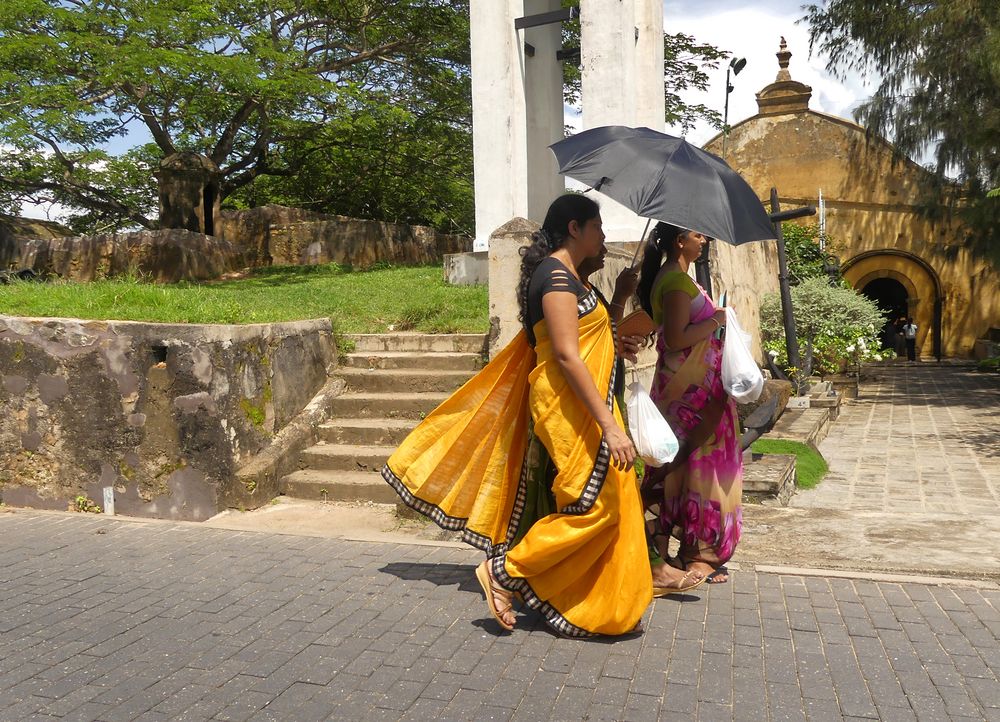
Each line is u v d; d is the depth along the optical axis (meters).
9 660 3.52
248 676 3.36
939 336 31.27
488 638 3.71
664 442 3.75
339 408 7.10
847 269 31.84
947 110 21.59
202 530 5.51
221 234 17.91
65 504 6.21
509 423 3.85
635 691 3.21
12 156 21.28
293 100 18.06
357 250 17.89
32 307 6.77
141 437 6.03
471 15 12.31
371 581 4.46
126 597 4.25
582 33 11.61
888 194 31.33
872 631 3.73
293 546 5.11
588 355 3.63
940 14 18.89
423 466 4.02
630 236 11.36
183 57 15.56
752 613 3.95
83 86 16.80
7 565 4.80
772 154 32.12
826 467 9.80
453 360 7.46
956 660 3.44
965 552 4.74
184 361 5.93
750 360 4.03
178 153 17.72
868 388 20.27
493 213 12.29
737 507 4.24
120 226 25.36
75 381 6.14
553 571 3.65
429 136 22.03
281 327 6.69
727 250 13.68
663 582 4.13
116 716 3.05
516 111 12.34
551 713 3.05
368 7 20.56
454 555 4.91
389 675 3.36
